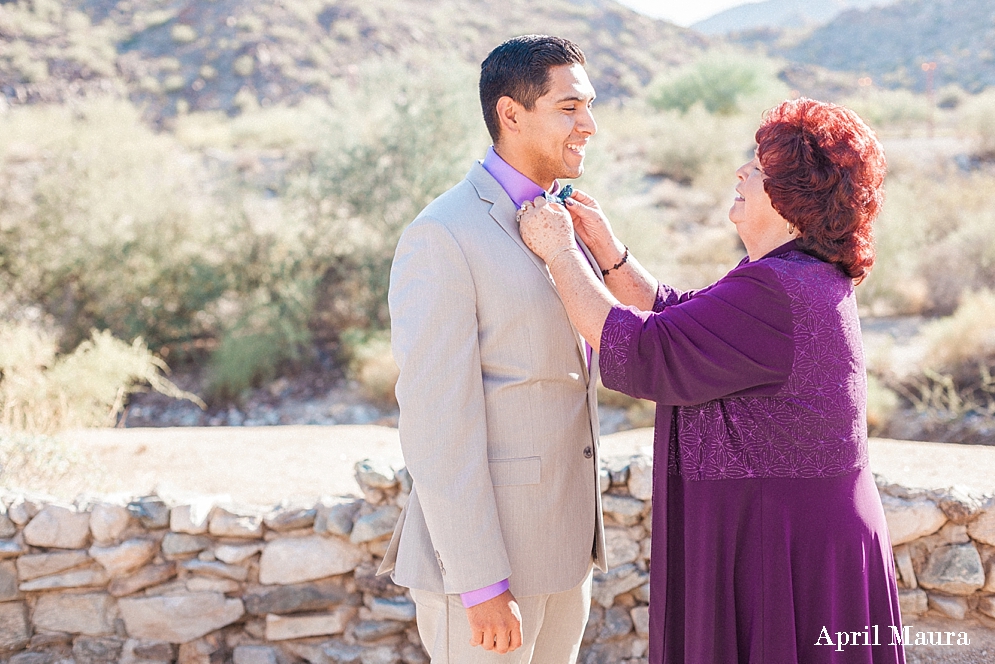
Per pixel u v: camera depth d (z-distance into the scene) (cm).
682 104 2953
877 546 186
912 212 1388
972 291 1123
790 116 185
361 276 1302
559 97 194
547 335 193
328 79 4144
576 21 6228
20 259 1287
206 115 3675
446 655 198
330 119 1369
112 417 660
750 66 3009
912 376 896
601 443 477
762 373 176
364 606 315
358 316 1318
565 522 199
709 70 2986
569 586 201
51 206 1309
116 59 4153
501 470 192
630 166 2056
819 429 178
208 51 4281
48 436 450
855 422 182
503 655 195
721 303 179
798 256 184
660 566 194
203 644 312
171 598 311
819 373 176
